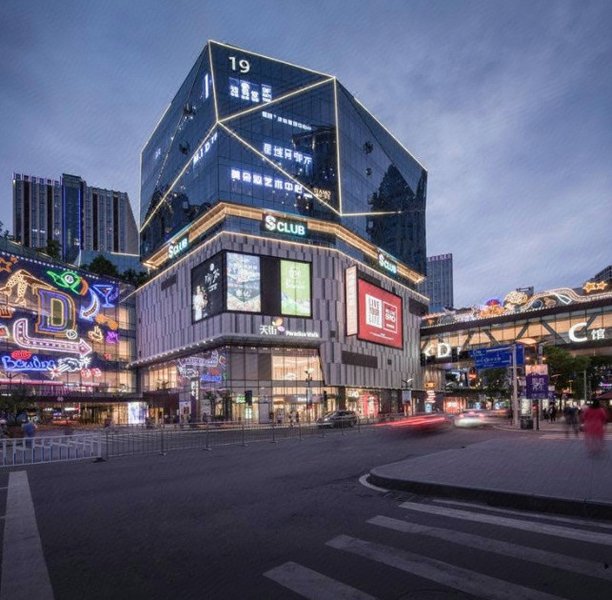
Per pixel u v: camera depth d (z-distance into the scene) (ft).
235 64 215.31
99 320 242.17
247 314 191.72
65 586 18.37
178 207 233.55
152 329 245.86
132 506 32.35
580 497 28.17
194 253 214.48
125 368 254.88
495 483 33.60
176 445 83.92
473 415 130.00
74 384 221.87
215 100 206.18
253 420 187.42
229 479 43.52
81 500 35.17
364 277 229.04
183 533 25.21
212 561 20.61
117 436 94.17
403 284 288.92
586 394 216.33
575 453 51.88
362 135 259.39
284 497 34.35
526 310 248.52
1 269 199.31
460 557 20.31
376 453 65.10
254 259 197.88
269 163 211.61
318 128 230.48
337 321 216.54
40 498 36.63
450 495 32.91
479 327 268.82
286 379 198.49
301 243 212.43
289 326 200.85
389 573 18.58
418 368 288.51
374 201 262.47
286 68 227.20
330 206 224.94
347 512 29.17
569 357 187.21
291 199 213.25
